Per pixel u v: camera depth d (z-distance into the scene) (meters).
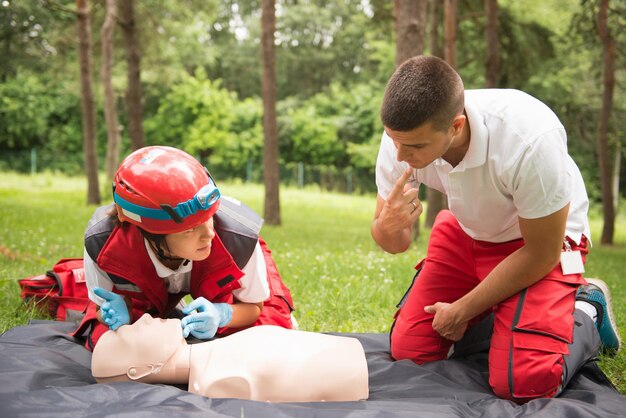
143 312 3.28
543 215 2.83
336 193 34.00
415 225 11.53
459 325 3.27
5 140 35.28
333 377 2.73
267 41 14.01
